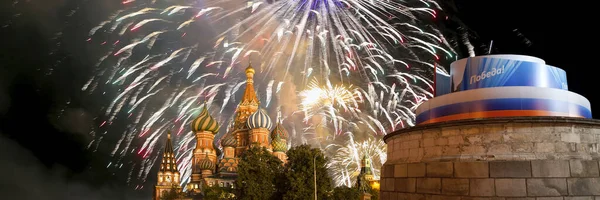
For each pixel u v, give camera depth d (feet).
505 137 40.27
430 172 43.93
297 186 122.83
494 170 39.29
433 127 45.14
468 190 40.16
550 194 37.68
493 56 46.44
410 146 48.96
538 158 38.63
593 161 38.68
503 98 43.47
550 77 45.80
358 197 142.92
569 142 39.47
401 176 48.93
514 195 38.19
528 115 42.42
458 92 46.68
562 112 43.29
